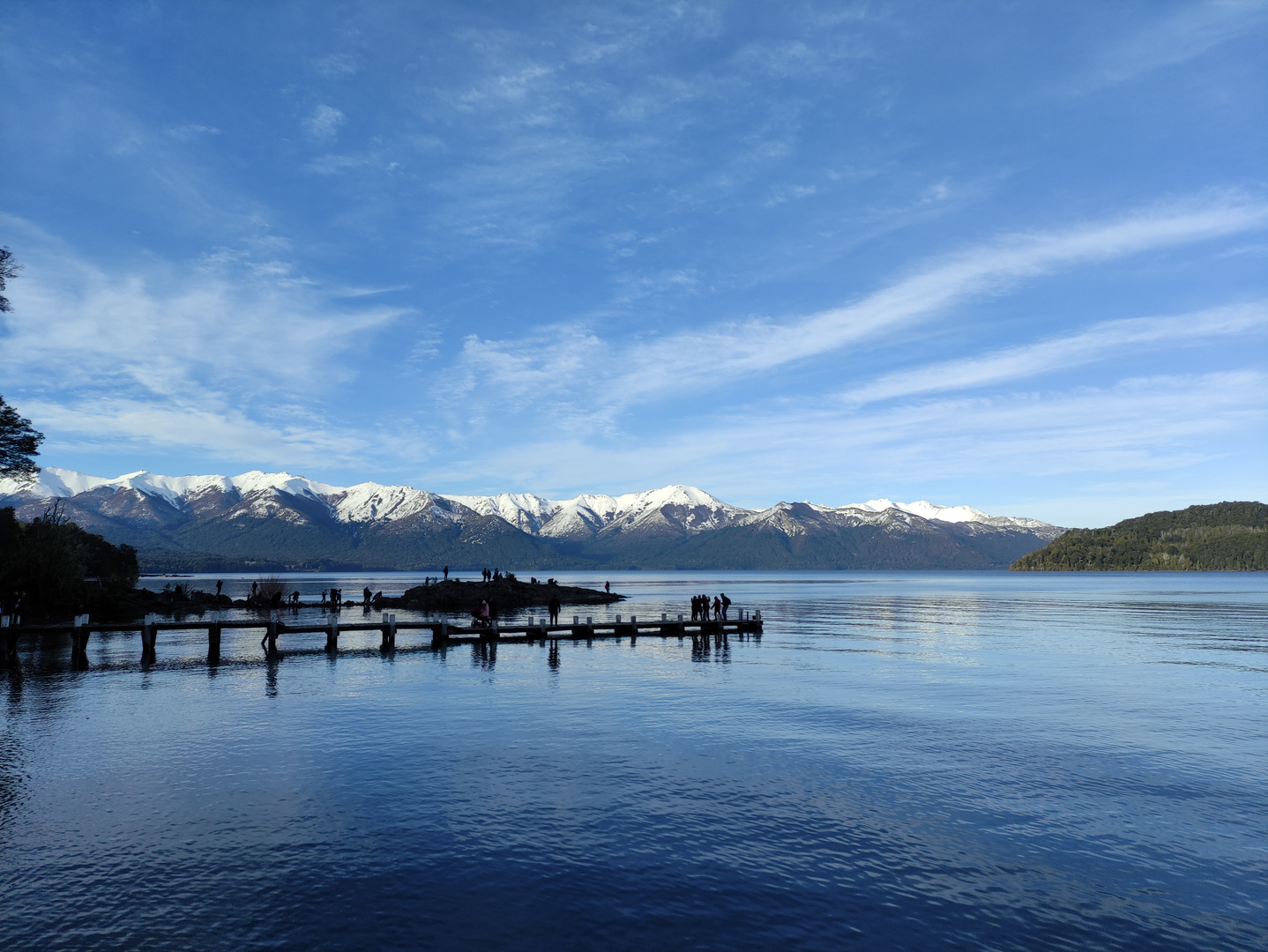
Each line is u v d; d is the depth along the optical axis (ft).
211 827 56.39
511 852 52.37
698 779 68.59
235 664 148.56
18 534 245.65
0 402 193.67
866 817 59.41
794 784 67.51
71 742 81.00
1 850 52.01
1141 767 73.20
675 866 50.24
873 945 40.78
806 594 566.36
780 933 41.96
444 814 59.26
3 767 71.46
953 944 40.91
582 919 43.19
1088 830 56.95
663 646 182.80
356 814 59.36
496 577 409.69
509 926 42.42
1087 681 125.80
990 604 401.08
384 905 44.57
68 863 49.90
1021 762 74.38
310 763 73.00
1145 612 322.55
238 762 73.20
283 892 46.09
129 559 463.83
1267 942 41.16
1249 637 205.16
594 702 106.11
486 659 156.35
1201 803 62.85
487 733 85.87
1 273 138.72
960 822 58.59
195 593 350.02
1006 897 46.34
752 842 54.39
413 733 86.17
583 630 202.08
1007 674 133.69
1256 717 96.32
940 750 79.05
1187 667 143.74
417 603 327.47
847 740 83.05
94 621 227.61
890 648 178.81
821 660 154.81
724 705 103.30
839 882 48.16
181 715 96.02
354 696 110.32
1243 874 49.52
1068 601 425.69
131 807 60.54
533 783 67.31
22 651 167.84
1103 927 42.75
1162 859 52.01
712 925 42.75
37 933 41.09
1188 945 40.88
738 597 517.14
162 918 42.91
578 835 55.47
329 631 168.55
